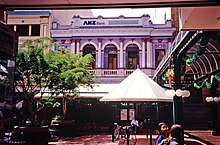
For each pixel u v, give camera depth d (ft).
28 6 13.03
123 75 79.82
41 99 45.03
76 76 48.39
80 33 82.28
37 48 41.04
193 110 74.95
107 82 79.36
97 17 83.30
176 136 14.80
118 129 52.19
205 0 12.05
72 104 74.54
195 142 41.27
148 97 25.17
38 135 39.11
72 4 12.76
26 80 43.14
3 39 17.70
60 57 45.03
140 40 81.76
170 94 32.65
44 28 81.92
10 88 20.51
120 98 25.05
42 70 40.65
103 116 76.79
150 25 82.33
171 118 67.26
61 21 92.58
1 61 19.58
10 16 81.92
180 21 16.97
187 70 50.34
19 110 66.08
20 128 38.65
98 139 53.62
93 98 70.18
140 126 67.97
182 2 12.29
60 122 57.00
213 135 50.57
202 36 25.81
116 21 82.79
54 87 45.85
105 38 82.43
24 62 39.58
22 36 81.35
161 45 81.56
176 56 36.76
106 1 12.23
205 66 41.42
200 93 76.13
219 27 16.92
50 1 12.46
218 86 49.55
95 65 81.35
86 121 76.23
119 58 81.25
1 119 19.99
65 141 50.11
